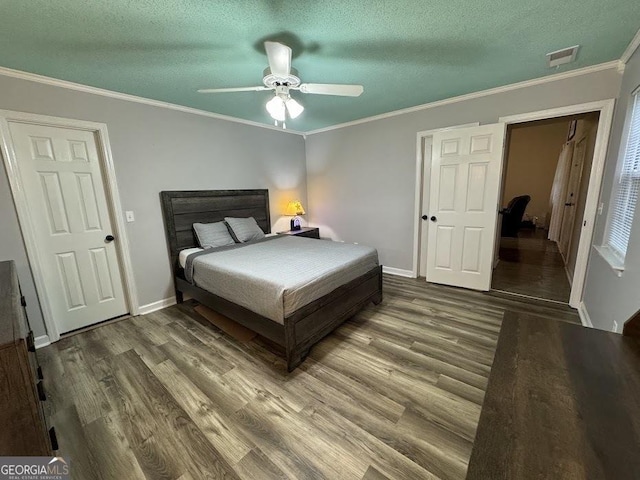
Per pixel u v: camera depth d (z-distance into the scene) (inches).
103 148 103.4
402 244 157.4
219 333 100.1
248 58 80.9
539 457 23.1
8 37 66.1
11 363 34.0
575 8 62.2
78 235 102.7
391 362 80.4
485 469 22.5
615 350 37.5
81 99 97.2
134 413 63.9
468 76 100.5
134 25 63.9
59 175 97.0
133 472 50.5
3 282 59.5
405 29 68.9
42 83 89.1
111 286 112.5
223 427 59.7
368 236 170.4
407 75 97.5
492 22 67.1
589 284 102.1
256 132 158.1
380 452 53.2
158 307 123.3
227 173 145.6
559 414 27.3
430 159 143.8
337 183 178.5
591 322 93.5
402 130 145.0
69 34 66.4
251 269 91.7
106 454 54.1
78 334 100.8
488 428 26.3
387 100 125.4
